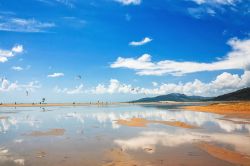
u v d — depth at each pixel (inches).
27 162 705.6
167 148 854.5
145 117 2151.8
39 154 794.8
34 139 1069.8
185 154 766.5
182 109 3651.6
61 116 2399.1
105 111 3324.3
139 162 688.4
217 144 902.4
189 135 1114.7
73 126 1515.7
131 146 896.3
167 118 2007.9
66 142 989.2
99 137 1094.4
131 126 1482.5
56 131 1296.8
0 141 1033.5
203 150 815.1
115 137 1091.3
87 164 677.9
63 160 719.7
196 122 1631.4
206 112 2657.5
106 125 1546.5
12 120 1998.0
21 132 1290.6
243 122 1578.5
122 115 2484.0
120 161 701.3
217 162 679.1
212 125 1451.8
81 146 907.4
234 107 2741.1
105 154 781.9
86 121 1831.9
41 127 1496.1
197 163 672.4
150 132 1226.0
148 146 891.4
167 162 684.7
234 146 866.8
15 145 943.7
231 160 697.0
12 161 717.3
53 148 880.3
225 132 1182.3
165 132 1218.0
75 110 3705.7
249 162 677.3
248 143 917.2
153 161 695.7
